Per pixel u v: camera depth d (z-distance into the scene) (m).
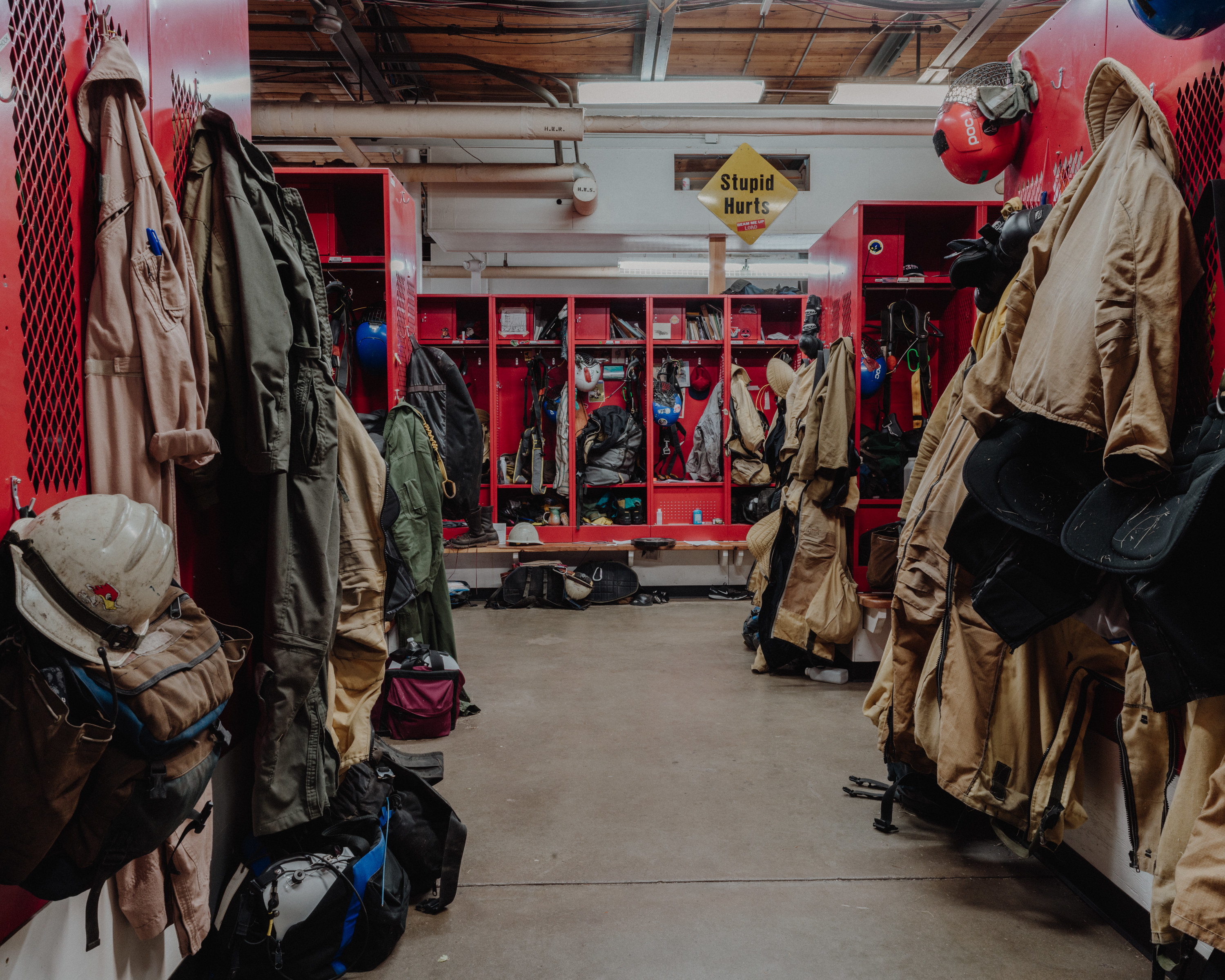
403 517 3.46
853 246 4.34
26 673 1.04
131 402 1.39
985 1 5.80
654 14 5.71
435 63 7.64
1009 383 1.85
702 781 2.86
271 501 1.84
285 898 1.70
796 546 4.14
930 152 9.34
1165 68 1.77
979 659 1.98
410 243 4.52
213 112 1.76
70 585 1.08
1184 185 1.68
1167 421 1.43
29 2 1.23
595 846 2.37
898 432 4.45
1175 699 1.42
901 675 2.38
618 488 6.96
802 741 3.28
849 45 7.41
